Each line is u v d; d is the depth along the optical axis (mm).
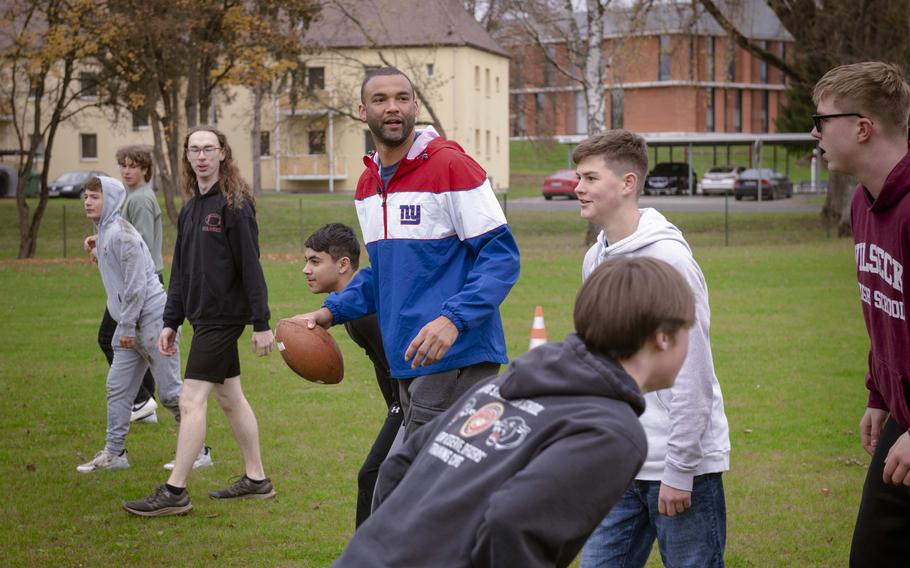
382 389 4996
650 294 2320
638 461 2240
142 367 7320
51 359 12016
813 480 7043
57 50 25984
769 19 76000
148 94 30109
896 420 3689
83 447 8031
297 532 6023
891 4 27203
